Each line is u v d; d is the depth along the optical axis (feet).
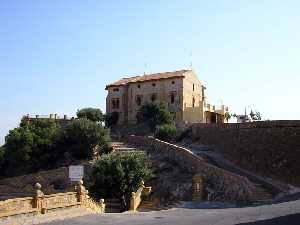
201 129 269.64
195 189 159.33
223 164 196.44
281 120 181.27
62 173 227.40
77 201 102.89
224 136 230.27
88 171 220.84
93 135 259.60
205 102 338.95
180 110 327.06
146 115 322.55
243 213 96.43
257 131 195.83
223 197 147.33
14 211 81.25
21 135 271.28
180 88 329.52
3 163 278.67
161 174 191.52
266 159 182.60
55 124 303.68
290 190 140.46
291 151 170.40
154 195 172.65
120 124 350.02
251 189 136.77
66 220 88.79
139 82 351.05
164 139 279.28
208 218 90.17
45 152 273.75
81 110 348.59
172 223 83.30
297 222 78.33
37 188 87.97
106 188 153.38
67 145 270.05
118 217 95.45
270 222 79.51
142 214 102.63
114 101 363.35
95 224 84.23
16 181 240.94
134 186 157.07
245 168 192.44
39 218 85.35
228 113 361.71
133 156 163.53
